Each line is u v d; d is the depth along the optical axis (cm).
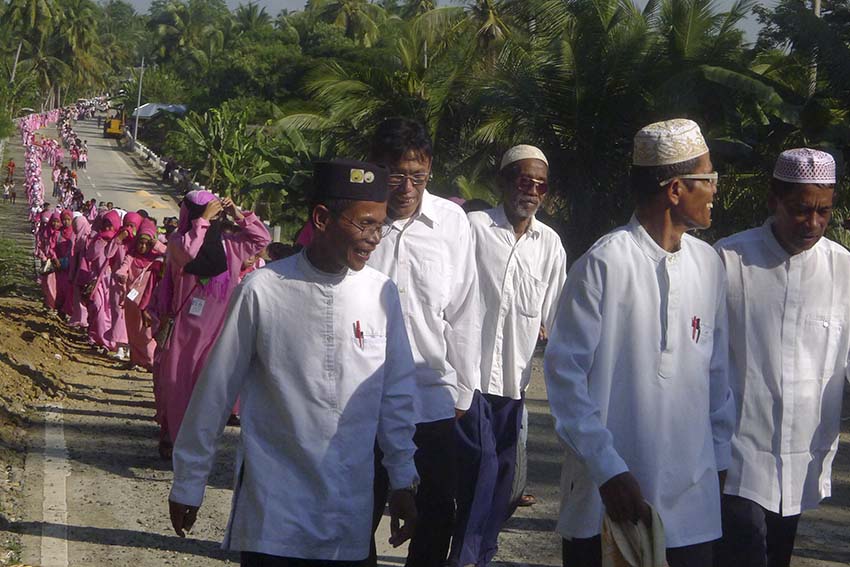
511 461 582
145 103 9525
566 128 2091
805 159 408
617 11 2089
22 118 10350
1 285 2112
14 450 805
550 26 2114
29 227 4031
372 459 369
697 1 2047
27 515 644
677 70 2022
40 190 4684
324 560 359
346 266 363
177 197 5416
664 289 352
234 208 797
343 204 357
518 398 589
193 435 362
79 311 1545
